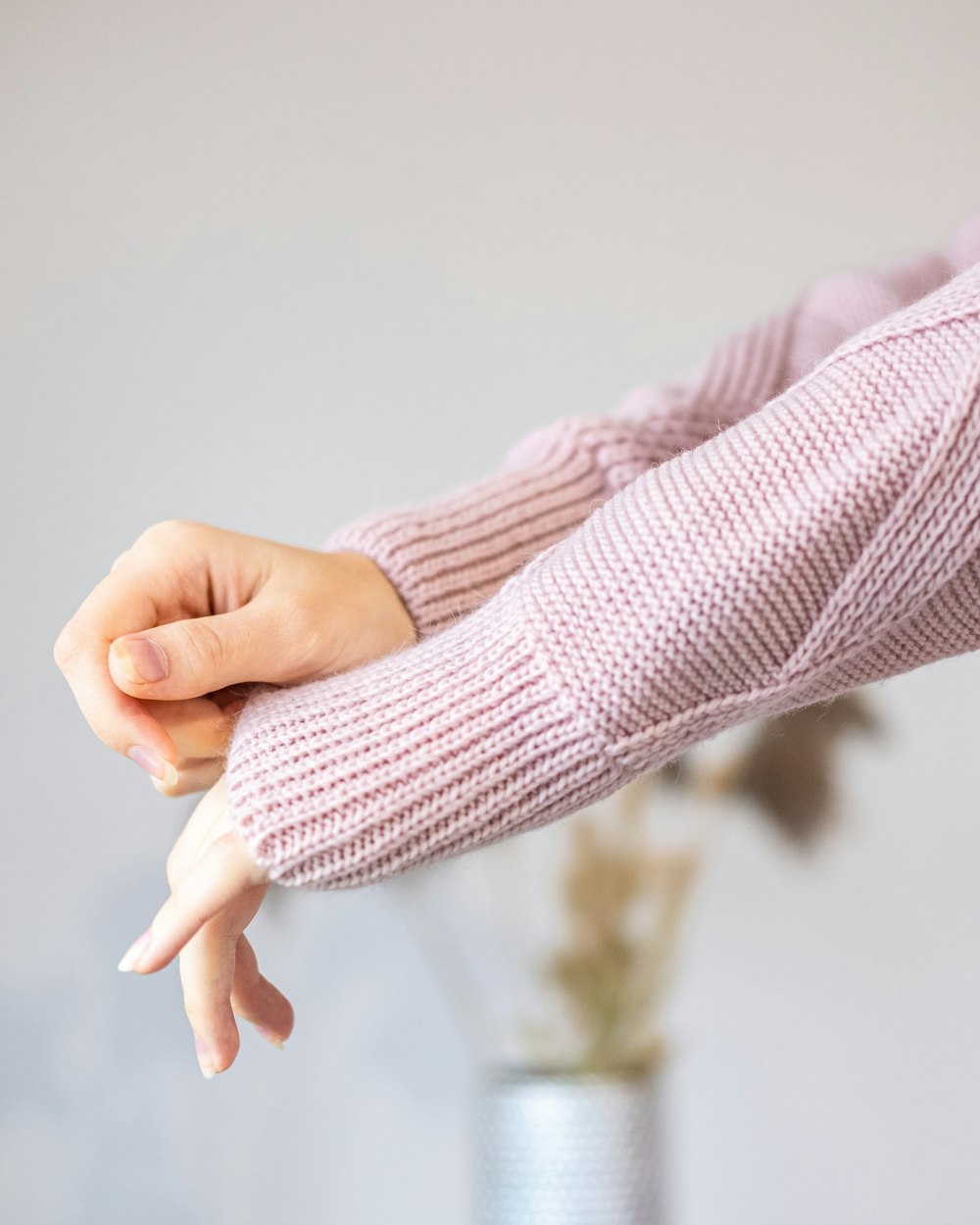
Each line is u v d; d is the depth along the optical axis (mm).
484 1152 994
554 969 1046
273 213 1364
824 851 1310
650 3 1373
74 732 1332
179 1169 1288
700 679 670
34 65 1368
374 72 1367
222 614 727
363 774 667
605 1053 1020
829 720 1271
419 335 1362
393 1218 1279
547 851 1268
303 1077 1293
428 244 1364
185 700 724
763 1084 1311
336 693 690
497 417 1362
